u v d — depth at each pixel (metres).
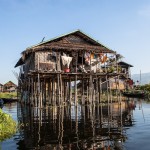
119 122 19.91
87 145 12.54
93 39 29.17
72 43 29.00
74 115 25.20
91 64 29.23
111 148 11.78
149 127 17.28
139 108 30.91
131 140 13.33
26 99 35.72
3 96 60.94
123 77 61.34
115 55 29.28
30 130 17.16
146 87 62.72
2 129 16.28
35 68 27.16
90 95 27.53
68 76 28.47
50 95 31.66
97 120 21.19
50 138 14.48
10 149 12.27
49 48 26.66
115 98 42.91
